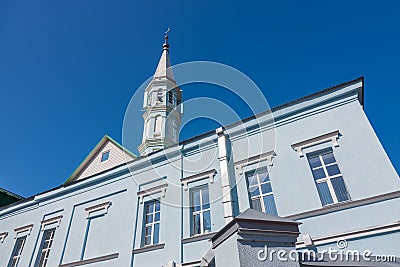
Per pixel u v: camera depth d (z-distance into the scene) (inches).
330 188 291.4
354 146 295.9
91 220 434.6
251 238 121.4
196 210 358.9
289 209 293.0
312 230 269.9
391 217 244.7
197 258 310.7
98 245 396.8
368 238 244.4
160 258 334.0
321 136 317.4
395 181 258.7
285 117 358.6
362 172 277.9
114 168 466.0
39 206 513.7
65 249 418.6
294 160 322.0
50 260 416.5
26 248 458.0
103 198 448.8
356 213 259.4
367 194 265.0
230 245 124.2
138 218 389.7
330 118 328.2
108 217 419.2
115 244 381.4
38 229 474.0
